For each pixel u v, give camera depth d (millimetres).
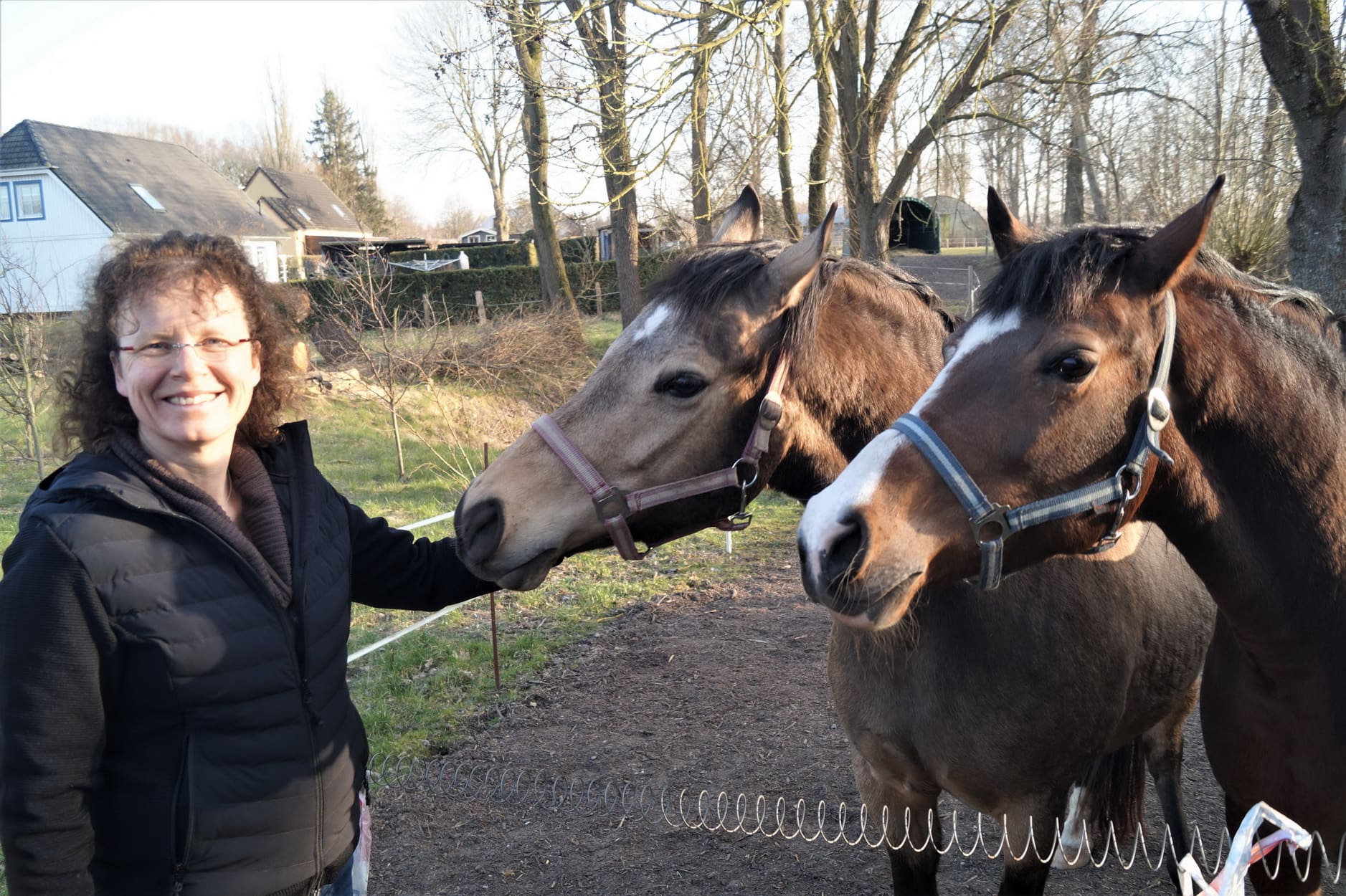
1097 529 1651
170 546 1487
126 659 1453
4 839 1406
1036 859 2193
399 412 11969
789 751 4141
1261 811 1617
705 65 7816
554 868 3359
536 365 13898
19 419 11789
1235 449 1689
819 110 10219
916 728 2135
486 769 4047
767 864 3340
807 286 1953
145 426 1545
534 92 8164
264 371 1729
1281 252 8570
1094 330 1552
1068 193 14445
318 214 42281
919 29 9078
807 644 5375
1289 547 1701
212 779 1506
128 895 1512
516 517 1965
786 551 7402
